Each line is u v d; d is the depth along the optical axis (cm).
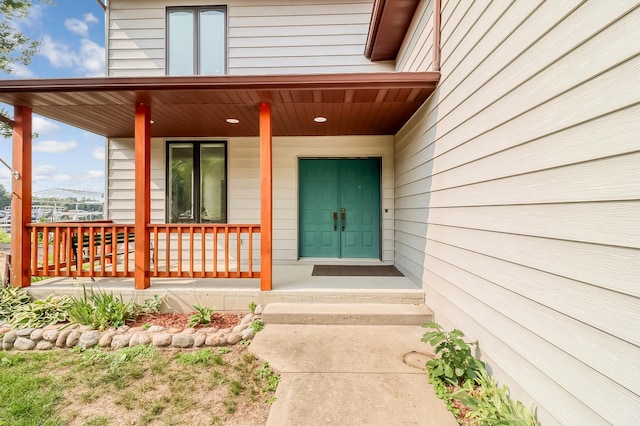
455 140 270
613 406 126
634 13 120
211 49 542
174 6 539
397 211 511
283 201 542
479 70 229
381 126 475
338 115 413
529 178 175
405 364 243
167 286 375
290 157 541
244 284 389
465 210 252
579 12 143
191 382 227
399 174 495
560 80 154
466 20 250
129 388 220
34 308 319
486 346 218
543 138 165
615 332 126
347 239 555
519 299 183
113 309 315
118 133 508
